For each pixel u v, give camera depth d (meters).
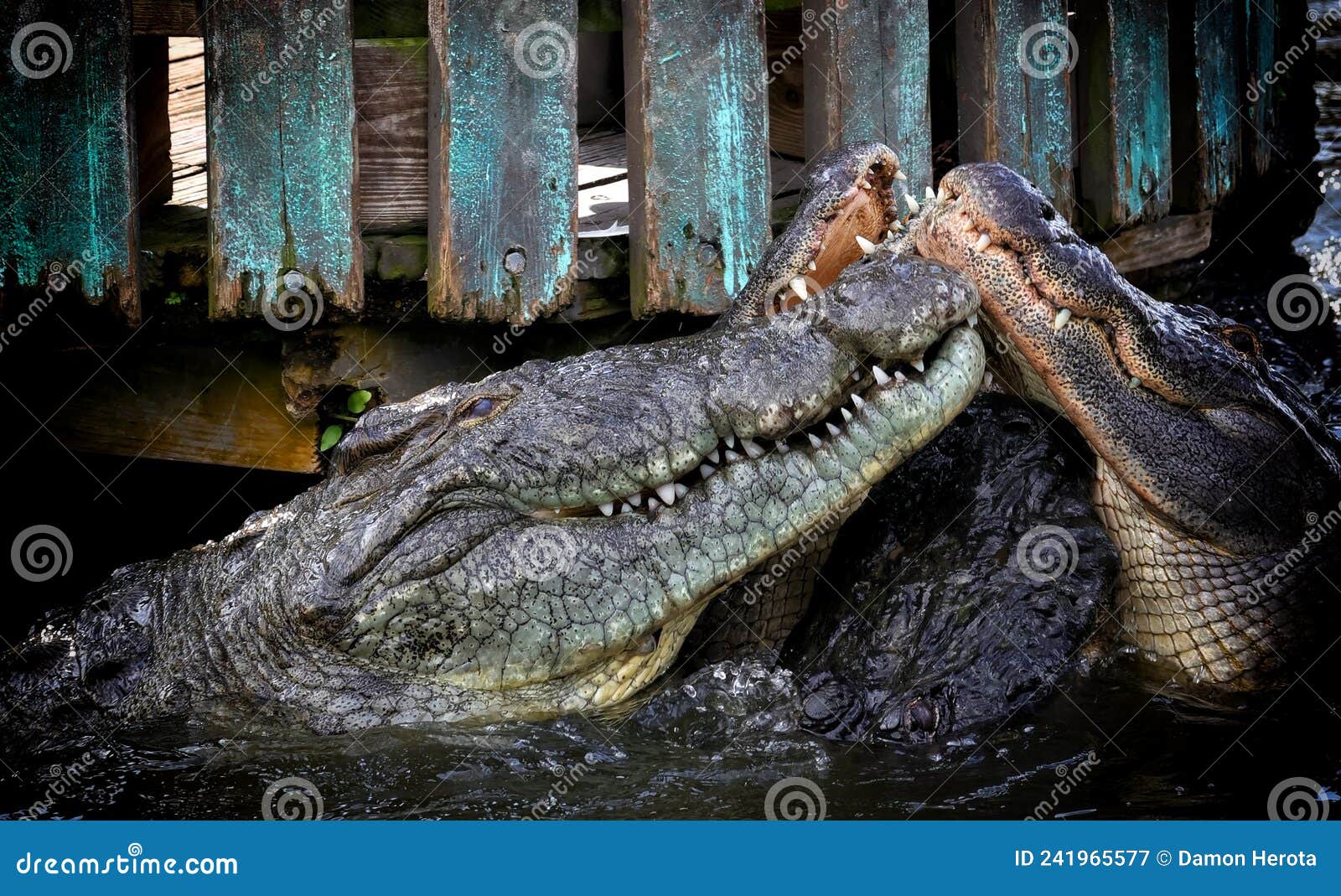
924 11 5.61
